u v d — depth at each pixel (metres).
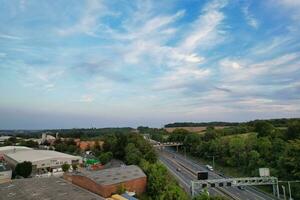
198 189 118.06
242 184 110.88
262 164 146.00
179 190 88.50
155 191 101.50
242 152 167.62
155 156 176.12
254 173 142.62
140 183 105.81
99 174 109.00
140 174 110.56
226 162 182.12
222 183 109.56
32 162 170.62
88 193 95.75
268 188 124.81
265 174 113.81
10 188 104.88
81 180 106.69
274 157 145.88
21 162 162.25
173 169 174.00
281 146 148.62
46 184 111.88
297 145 129.12
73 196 90.50
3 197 92.31
